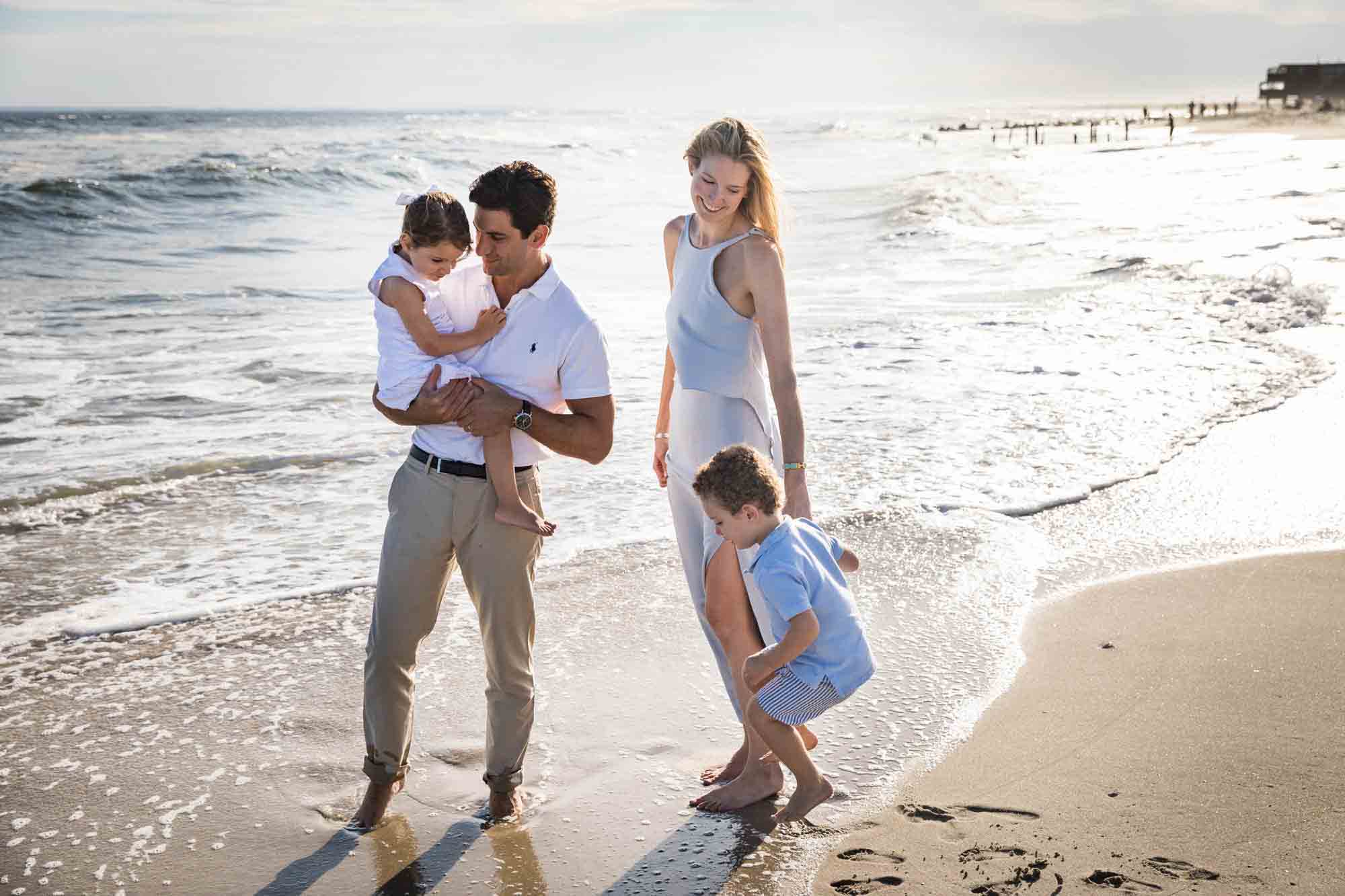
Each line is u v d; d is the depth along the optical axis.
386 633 3.14
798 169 44.88
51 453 7.16
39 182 21.98
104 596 5.03
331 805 3.35
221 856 3.06
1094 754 3.42
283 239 20.16
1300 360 9.04
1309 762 3.30
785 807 3.19
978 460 6.82
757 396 3.33
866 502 6.09
